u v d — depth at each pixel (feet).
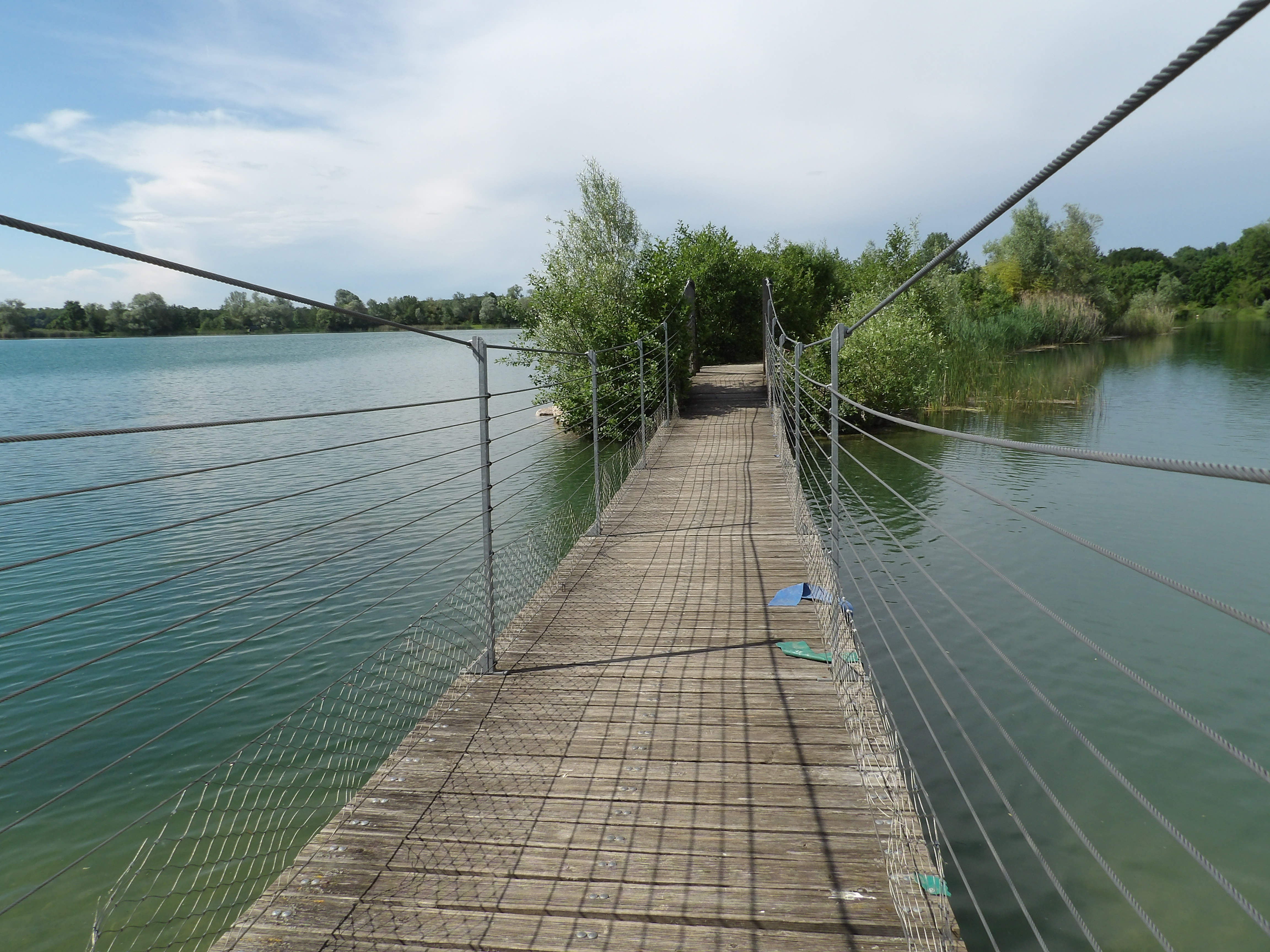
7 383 105.09
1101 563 23.21
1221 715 15.08
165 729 14.98
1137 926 10.24
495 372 105.70
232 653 18.13
